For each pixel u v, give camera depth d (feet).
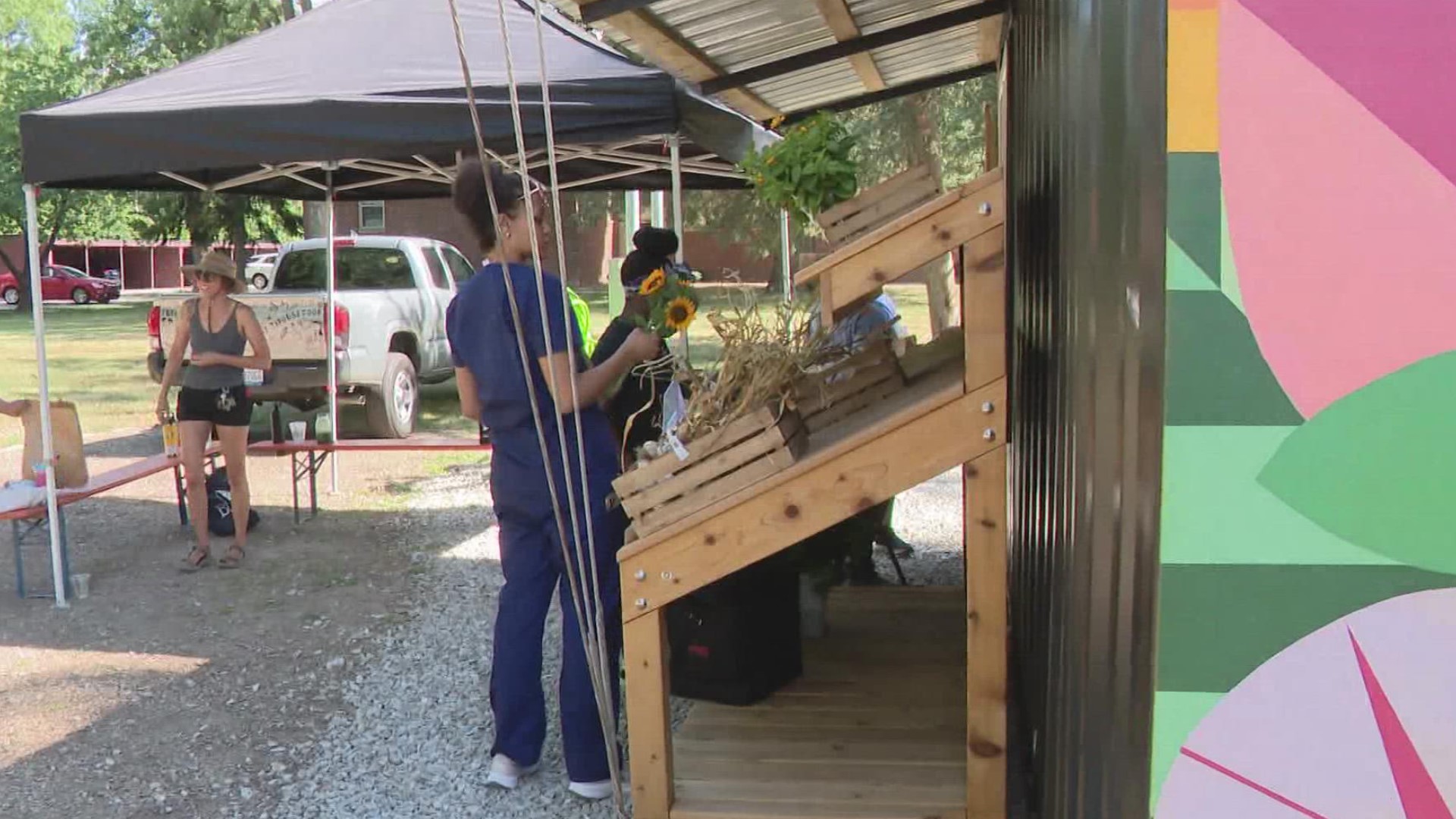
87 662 16.31
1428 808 6.36
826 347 10.66
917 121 44.16
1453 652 6.26
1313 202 6.11
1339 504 6.25
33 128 17.84
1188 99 6.19
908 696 12.93
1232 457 6.32
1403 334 6.10
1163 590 6.48
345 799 12.01
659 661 10.14
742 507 9.81
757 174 11.21
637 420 14.40
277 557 22.09
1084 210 7.14
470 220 11.49
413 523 25.00
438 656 16.34
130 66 88.48
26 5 107.65
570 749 11.80
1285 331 6.20
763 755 11.36
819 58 16.92
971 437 9.39
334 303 31.68
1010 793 11.11
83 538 23.63
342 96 17.20
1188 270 6.26
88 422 39.86
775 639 13.09
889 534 17.70
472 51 19.26
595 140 17.17
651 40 14.66
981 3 15.81
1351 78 6.01
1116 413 6.65
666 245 14.06
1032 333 11.25
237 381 21.40
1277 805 6.53
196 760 13.03
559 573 11.92
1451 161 5.97
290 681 15.48
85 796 12.14
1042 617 9.94
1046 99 9.59
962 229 9.16
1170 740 6.59
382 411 34.40
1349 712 6.39
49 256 130.21
